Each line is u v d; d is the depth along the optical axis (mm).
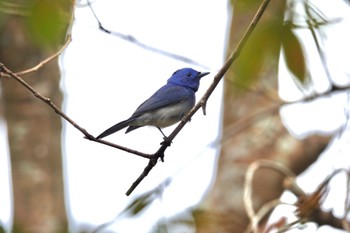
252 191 12477
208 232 10031
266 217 10508
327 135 12969
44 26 7926
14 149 13312
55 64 13703
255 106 12992
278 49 8242
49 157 13375
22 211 12969
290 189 10641
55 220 12945
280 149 12867
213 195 12758
